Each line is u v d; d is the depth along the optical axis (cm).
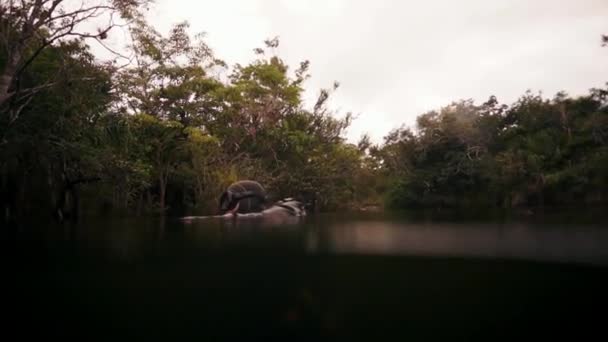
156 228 756
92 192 1702
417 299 228
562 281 254
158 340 179
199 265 315
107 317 210
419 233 565
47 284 262
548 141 2525
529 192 2469
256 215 1284
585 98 2536
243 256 352
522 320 196
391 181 3109
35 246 449
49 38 1271
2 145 1188
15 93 1145
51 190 1382
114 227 818
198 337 184
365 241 459
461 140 2827
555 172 2384
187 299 231
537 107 2712
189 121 2012
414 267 297
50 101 1270
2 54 1213
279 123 2386
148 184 1599
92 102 1314
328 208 2311
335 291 242
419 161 3006
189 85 1964
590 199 2241
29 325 196
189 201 1991
